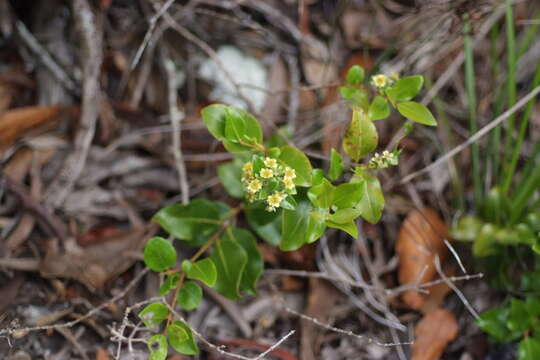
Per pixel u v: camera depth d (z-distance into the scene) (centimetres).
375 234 84
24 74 85
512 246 80
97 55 82
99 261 79
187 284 72
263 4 88
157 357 69
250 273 75
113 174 83
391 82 72
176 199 83
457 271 82
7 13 84
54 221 80
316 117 86
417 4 84
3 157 81
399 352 80
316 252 82
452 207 85
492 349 80
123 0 88
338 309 81
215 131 70
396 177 85
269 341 79
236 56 88
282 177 69
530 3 90
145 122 85
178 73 88
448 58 89
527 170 81
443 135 87
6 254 78
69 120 84
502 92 82
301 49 89
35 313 76
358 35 90
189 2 87
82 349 76
